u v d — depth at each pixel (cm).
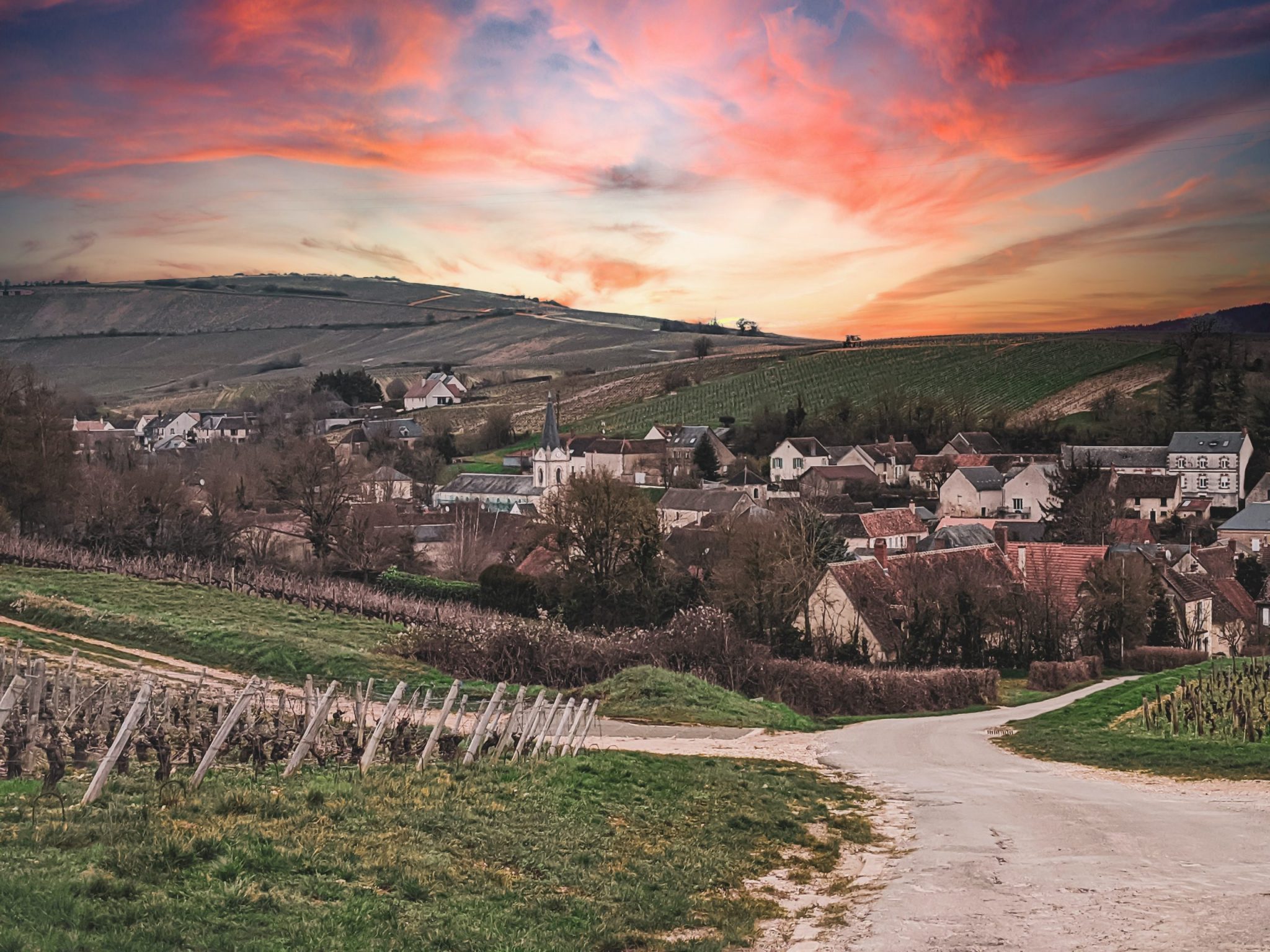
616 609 7581
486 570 7538
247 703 1959
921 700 5525
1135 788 2739
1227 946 1302
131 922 1198
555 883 1650
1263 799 2512
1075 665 6600
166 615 4991
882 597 7056
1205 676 5256
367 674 4381
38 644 4059
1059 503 13962
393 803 1883
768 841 2100
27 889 1216
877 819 2355
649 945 1442
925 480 16475
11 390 8969
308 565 8912
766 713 4572
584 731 3297
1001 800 2533
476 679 4678
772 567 7062
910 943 1396
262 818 1681
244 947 1180
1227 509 14600
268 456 11544
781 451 17250
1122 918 1455
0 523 7669
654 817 2164
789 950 1430
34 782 1828
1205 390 17112
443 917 1395
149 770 1973
